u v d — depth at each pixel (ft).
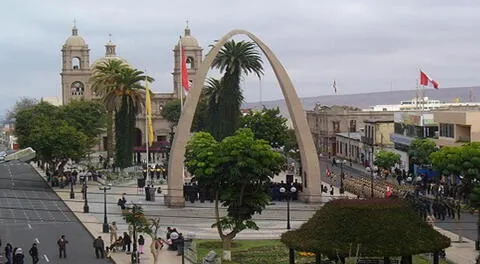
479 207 193.88
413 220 130.11
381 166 374.63
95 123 491.31
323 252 125.70
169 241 205.16
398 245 123.95
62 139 385.91
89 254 206.18
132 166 423.64
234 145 189.47
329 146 581.94
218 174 190.70
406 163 403.13
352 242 124.57
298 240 130.82
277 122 481.05
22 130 467.11
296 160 457.68
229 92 359.87
